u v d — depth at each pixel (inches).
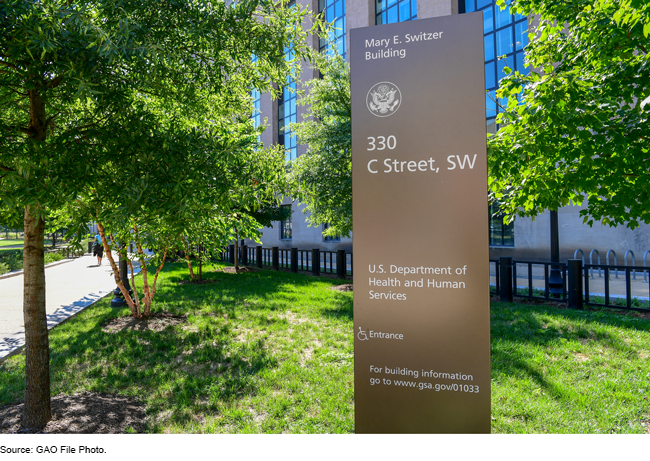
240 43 161.2
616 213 191.5
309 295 386.9
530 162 185.2
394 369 111.0
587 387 163.2
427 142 108.1
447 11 673.6
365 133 112.8
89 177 125.9
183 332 262.5
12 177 111.3
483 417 104.3
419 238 108.7
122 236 266.5
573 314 275.3
